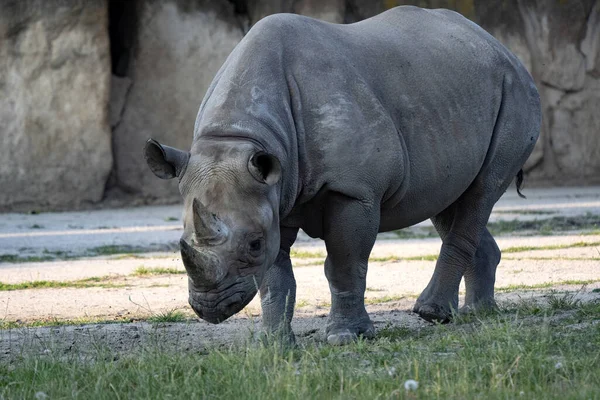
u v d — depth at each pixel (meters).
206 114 12.16
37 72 40.16
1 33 39.81
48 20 40.22
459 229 15.06
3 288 19.97
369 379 10.16
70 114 40.59
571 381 9.98
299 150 12.38
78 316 16.53
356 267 12.91
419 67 13.90
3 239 29.41
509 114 15.05
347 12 46.12
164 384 10.23
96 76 40.81
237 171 11.23
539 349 11.01
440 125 13.85
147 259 24.67
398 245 26.55
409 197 13.73
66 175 40.59
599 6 49.06
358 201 12.59
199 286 10.88
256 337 12.41
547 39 48.12
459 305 16.70
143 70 42.53
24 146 40.06
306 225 13.07
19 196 39.94
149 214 37.75
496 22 47.44
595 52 48.88
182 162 11.41
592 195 41.81
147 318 16.08
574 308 14.42
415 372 10.21
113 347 13.17
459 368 10.40
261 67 12.36
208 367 10.90
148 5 42.41
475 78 14.56
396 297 17.73
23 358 12.02
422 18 14.78
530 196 41.88
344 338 12.67
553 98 48.25
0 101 39.81
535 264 21.47
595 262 21.59
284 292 12.84
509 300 16.36
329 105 12.50
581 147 48.59
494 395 9.45
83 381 10.62
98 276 21.58
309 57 12.73
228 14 43.97
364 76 13.13
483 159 14.71
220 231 10.96
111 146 41.50
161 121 42.84
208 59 43.34
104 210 40.03
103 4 40.88
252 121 11.87
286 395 9.58
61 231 31.59
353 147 12.48
